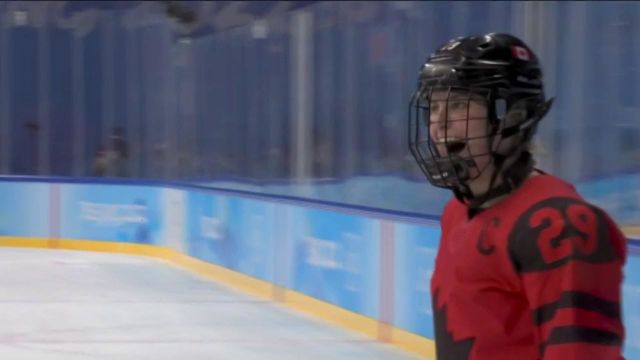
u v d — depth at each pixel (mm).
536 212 4227
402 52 32250
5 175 36031
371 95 32562
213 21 39219
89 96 38469
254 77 35250
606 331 4004
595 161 26844
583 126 27266
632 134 26266
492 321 4324
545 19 28609
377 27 33094
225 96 36031
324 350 18625
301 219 23031
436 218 17984
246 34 35438
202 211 29156
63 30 38438
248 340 19547
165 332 20219
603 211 4258
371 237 19953
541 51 28531
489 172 4492
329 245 21719
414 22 32250
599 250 4066
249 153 35312
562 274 4059
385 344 19234
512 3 29750
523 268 4199
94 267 29562
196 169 36594
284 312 22828
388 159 31531
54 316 21625
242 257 26531
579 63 27781
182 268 30031
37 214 33438
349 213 20797
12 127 38250
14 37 38156
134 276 28094
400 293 18906
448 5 31719
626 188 26109
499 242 4312
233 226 27047
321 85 33625
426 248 18047
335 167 33062
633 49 26641
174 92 37281
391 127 31672
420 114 5188
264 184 34781
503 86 4410
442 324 4594
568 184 4480
